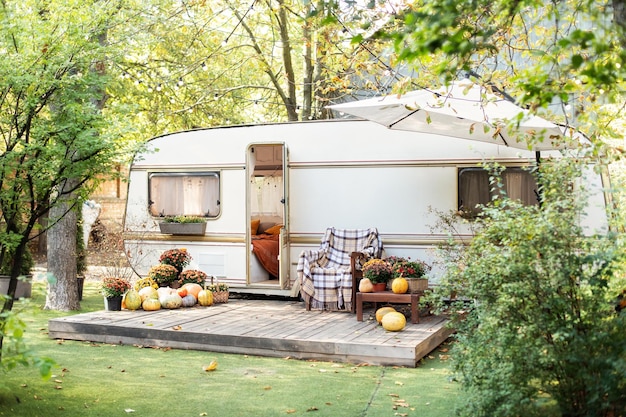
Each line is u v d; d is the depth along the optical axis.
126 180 6.77
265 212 11.94
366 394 5.90
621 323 4.06
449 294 4.79
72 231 10.33
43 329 8.78
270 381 6.34
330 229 10.09
